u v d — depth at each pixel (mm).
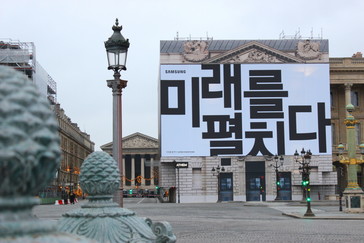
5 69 2035
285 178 79500
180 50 78750
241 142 78875
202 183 78812
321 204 54688
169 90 78125
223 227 24172
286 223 27156
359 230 22156
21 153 1888
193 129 78188
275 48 81125
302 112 79938
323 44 80875
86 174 5191
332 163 84188
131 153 167250
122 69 12578
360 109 88312
